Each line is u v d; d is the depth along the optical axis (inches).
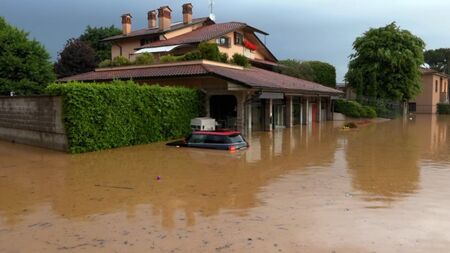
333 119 1590.8
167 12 1529.3
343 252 229.9
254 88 867.4
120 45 1611.7
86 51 1966.0
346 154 636.7
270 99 1075.3
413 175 459.5
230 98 1011.9
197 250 232.5
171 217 296.5
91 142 638.5
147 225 278.2
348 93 2133.4
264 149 694.5
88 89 629.0
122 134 697.0
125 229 270.2
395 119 1747.0
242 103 919.7
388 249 234.4
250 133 964.0
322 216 296.7
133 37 1539.1
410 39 1862.7
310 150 684.7
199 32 1417.3
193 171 482.0
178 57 1062.4
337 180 429.4
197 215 301.1
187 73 901.2
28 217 299.4
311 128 1184.2
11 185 408.5
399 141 841.5
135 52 1334.9
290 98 1195.3
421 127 1263.5
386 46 1863.9
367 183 413.7
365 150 688.4
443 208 318.0
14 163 538.6
